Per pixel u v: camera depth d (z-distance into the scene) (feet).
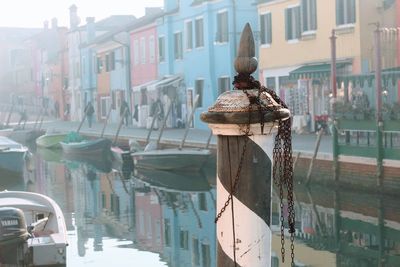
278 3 99.04
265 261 10.77
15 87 295.28
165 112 133.39
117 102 169.17
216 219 10.91
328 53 89.66
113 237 51.60
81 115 200.13
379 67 59.26
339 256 42.39
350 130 61.72
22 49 289.12
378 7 84.43
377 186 58.90
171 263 42.57
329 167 64.28
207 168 88.48
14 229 34.73
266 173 10.71
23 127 180.65
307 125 91.97
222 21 114.21
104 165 109.60
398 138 61.82
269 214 10.81
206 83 119.44
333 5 88.07
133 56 156.76
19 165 95.14
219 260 10.91
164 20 135.44
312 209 59.77
